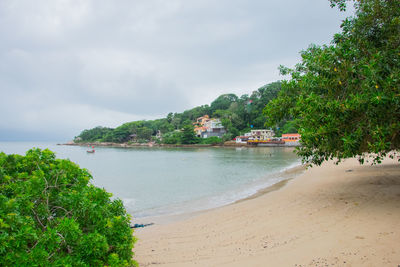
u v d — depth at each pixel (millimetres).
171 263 5984
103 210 4484
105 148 118562
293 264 5352
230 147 99812
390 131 6582
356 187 12422
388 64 7207
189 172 32594
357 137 6930
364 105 6711
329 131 7359
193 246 7145
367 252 5438
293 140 93062
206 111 154500
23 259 3070
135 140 139500
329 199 10711
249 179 24609
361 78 7785
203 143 110938
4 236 3027
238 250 6488
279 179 22531
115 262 3863
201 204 15109
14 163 4859
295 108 9266
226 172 31141
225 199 15992
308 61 9805
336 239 6367
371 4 9156
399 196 9711
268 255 5945
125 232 4621
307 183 16656
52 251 3660
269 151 74500
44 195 4273
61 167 4965
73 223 3590
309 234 6988
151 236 8484
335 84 8062
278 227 7957
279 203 11352
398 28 8438
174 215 12539
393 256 5117
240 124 117750
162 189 21641
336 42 9906
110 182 25906
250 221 9070
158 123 152250
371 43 8781
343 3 10172
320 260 5375
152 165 42625
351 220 7664
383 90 6277
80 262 3502
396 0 8609
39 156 5262
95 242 3682
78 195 4301
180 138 116188
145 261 6184
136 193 20188
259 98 119875
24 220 3488
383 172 16234
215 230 8531
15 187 4074
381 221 7215
